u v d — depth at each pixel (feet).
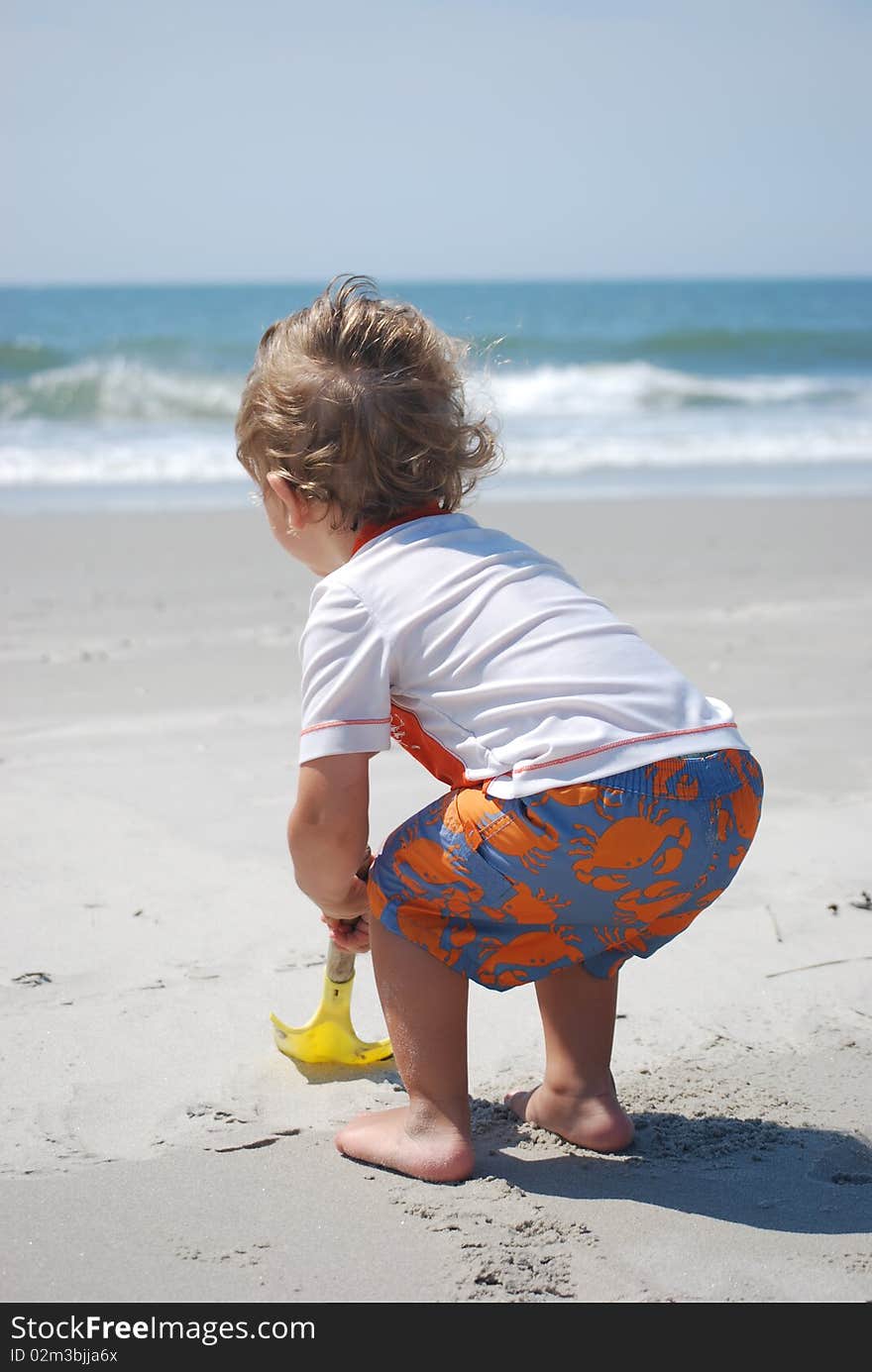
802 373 88.38
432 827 6.79
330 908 7.40
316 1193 6.79
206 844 11.93
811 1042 8.58
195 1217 6.55
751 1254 6.28
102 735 15.33
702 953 9.89
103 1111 7.61
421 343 7.31
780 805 12.99
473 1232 6.43
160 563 27.53
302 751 6.87
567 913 6.66
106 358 78.54
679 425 61.62
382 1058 8.38
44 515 34.40
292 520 7.40
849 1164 7.16
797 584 24.64
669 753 6.47
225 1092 7.89
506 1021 8.98
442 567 6.97
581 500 37.70
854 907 10.66
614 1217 6.59
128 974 9.40
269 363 7.38
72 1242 6.32
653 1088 8.01
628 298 212.23
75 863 11.44
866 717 15.88
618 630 6.90
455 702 6.73
